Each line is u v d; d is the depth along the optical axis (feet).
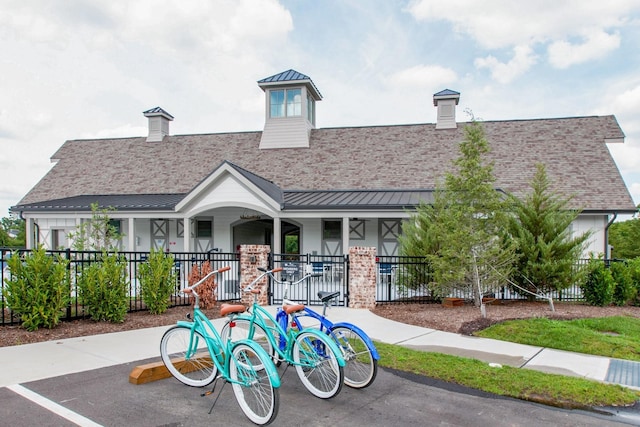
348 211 51.52
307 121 73.31
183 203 54.85
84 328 25.66
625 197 52.65
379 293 49.03
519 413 14.66
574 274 37.22
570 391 16.42
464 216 33.76
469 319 30.04
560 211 41.16
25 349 20.90
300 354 16.80
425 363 19.71
